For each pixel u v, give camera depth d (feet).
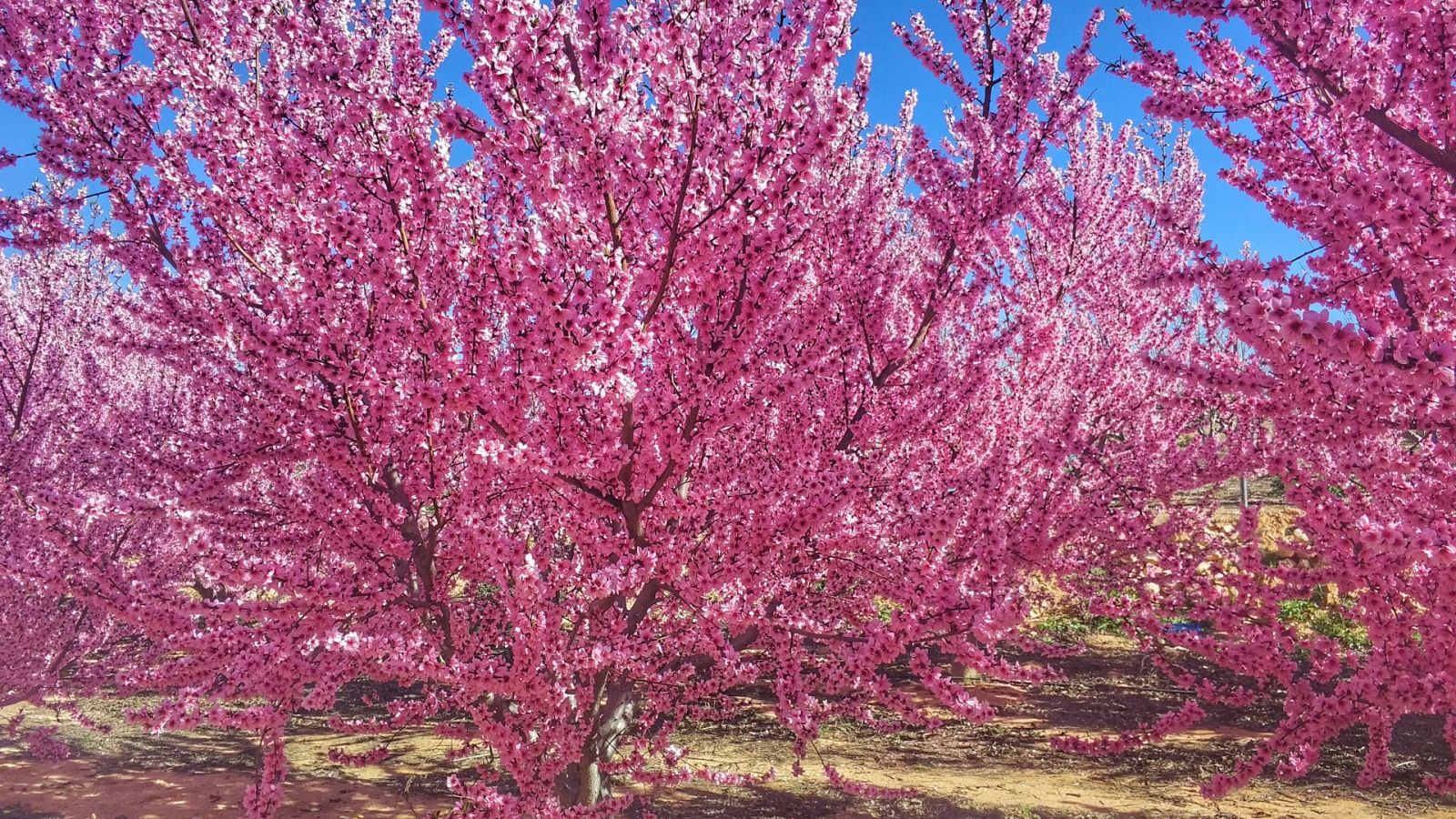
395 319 11.39
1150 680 36.01
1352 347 7.84
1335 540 13.23
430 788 25.53
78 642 27.17
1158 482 23.06
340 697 36.27
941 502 13.73
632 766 17.12
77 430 25.50
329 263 12.62
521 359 10.39
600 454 11.70
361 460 14.08
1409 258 11.01
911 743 29.48
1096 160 24.06
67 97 14.61
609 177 10.47
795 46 10.58
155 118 15.33
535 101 9.92
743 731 31.42
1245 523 14.20
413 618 15.35
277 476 15.39
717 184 10.92
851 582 15.30
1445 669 12.22
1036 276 23.27
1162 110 14.57
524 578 12.44
